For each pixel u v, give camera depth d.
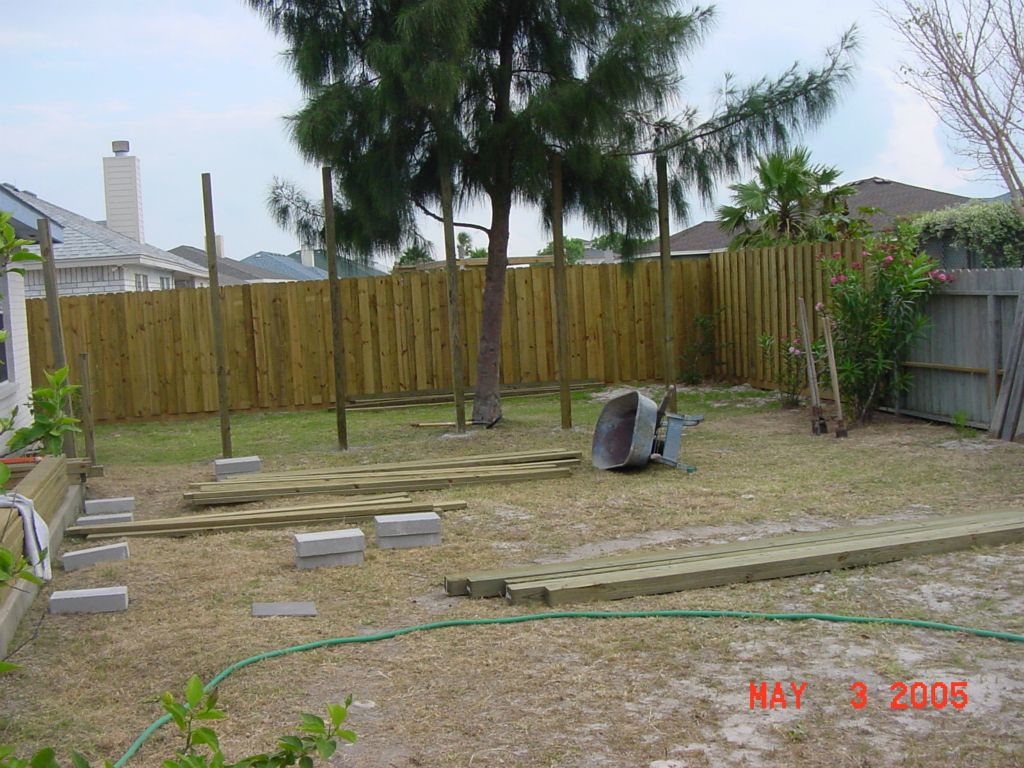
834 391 10.08
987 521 6.10
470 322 15.70
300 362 15.45
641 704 3.78
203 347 15.34
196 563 6.15
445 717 3.75
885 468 8.29
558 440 10.60
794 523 6.68
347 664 4.35
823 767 3.24
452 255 10.82
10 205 9.76
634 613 4.82
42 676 4.32
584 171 10.82
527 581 5.27
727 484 8.02
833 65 10.64
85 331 15.15
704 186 11.18
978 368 9.59
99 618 5.10
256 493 8.09
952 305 10.02
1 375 11.34
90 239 19.03
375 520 6.42
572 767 3.31
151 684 4.21
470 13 9.59
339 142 10.50
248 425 13.97
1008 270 9.16
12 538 5.08
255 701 3.97
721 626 4.62
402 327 15.60
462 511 7.43
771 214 17.41
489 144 10.77
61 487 7.61
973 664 4.04
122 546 6.32
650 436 8.62
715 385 15.68
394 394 15.51
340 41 10.44
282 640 4.68
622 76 9.95
